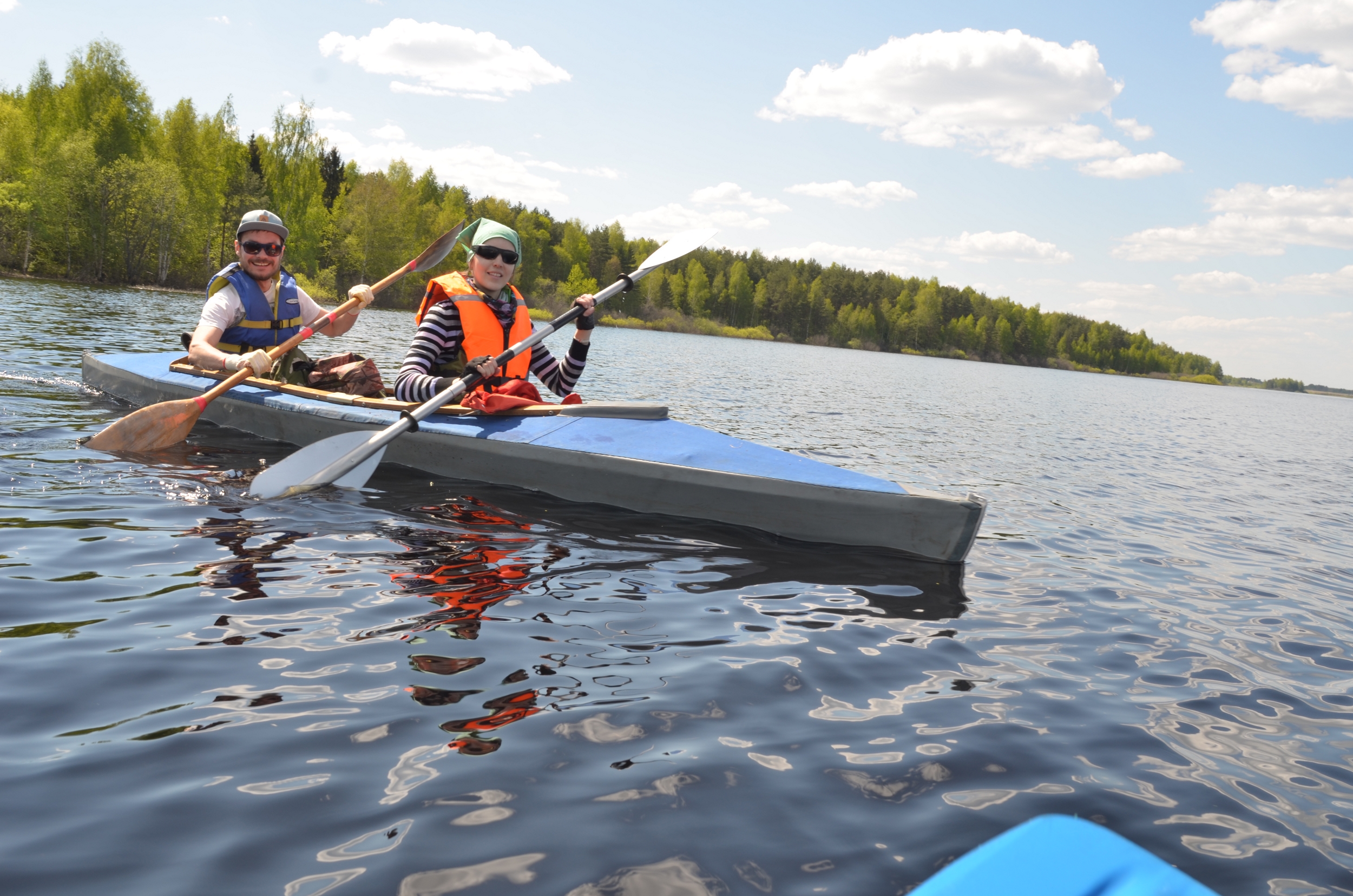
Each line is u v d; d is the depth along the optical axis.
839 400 13.87
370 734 1.75
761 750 1.81
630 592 2.79
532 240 88.06
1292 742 2.09
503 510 3.67
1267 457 11.75
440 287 4.35
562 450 3.85
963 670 2.40
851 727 1.96
